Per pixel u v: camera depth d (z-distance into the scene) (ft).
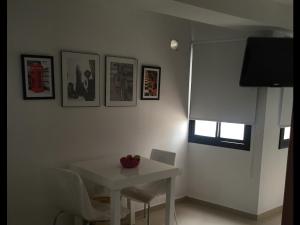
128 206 10.26
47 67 8.86
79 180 7.33
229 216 12.09
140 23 11.24
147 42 11.55
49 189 8.27
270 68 10.63
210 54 12.53
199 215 12.11
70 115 9.57
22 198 8.75
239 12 9.05
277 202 12.59
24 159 8.69
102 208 8.59
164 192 9.61
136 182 8.13
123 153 11.17
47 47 8.87
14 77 8.30
